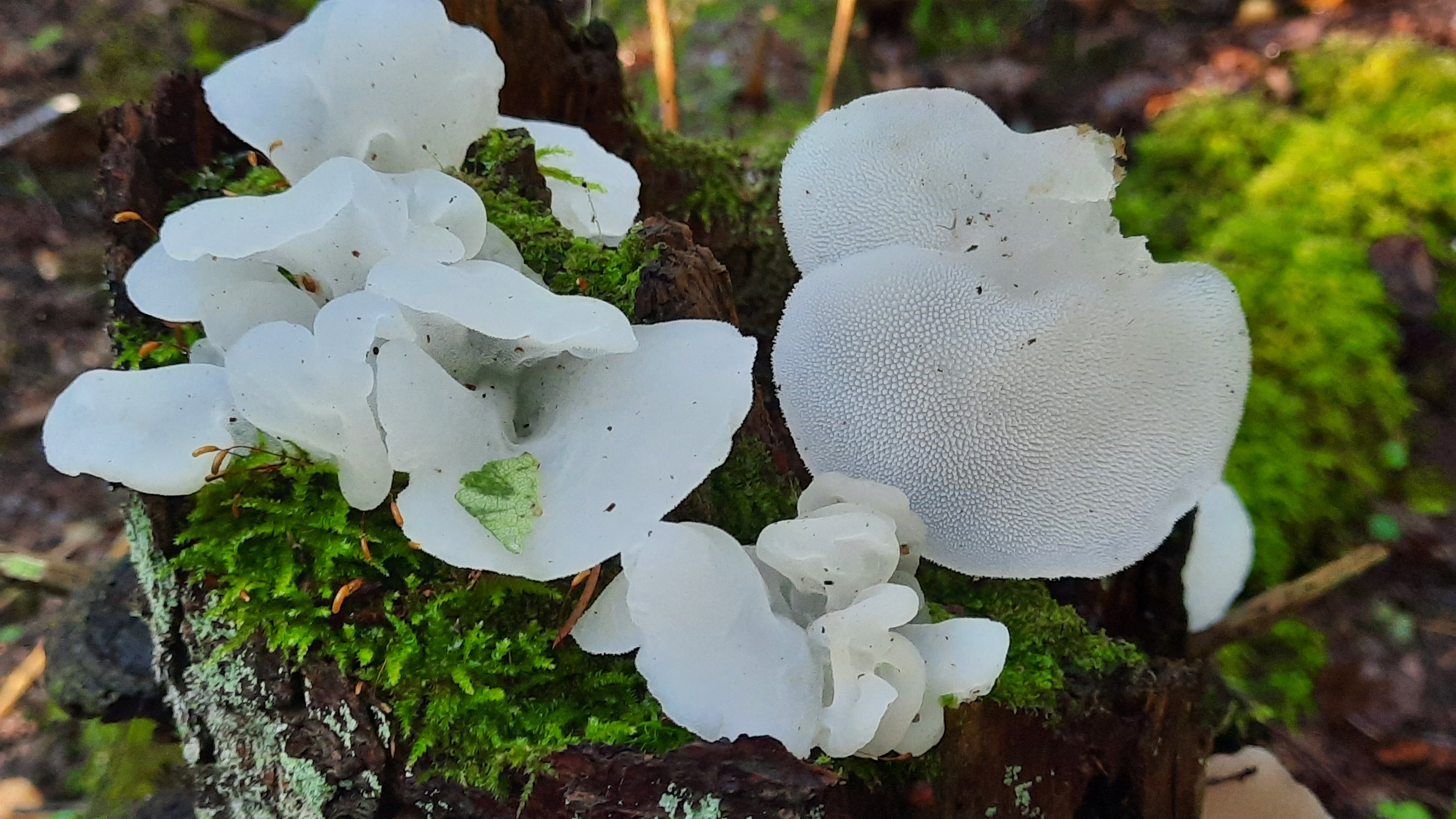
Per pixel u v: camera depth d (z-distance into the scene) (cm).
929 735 17
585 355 18
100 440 17
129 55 52
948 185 19
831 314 18
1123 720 19
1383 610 35
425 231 17
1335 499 37
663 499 17
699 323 18
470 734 17
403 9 19
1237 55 53
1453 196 40
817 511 17
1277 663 34
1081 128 18
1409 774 31
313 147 19
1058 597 22
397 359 16
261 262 18
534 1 26
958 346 18
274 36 46
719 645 16
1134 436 18
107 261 21
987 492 18
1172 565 21
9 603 36
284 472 18
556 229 20
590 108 27
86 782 31
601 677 17
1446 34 49
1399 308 39
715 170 30
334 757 17
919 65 59
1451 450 37
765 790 15
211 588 18
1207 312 18
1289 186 43
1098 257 18
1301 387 38
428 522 16
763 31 50
